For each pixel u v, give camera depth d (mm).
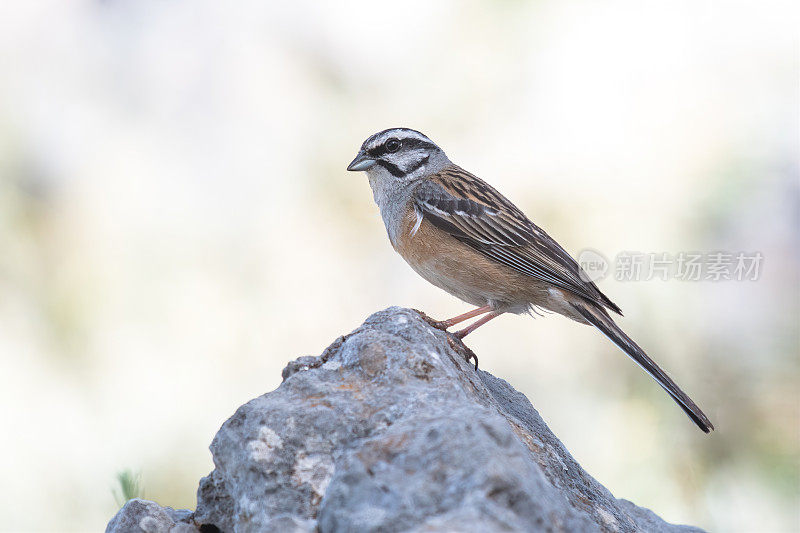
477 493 4219
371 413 5203
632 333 11039
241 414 5219
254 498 5039
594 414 11445
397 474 4441
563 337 12375
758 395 10414
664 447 10641
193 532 5496
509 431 4602
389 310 6266
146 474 11680
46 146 14641
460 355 6754
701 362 10688
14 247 13484
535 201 13898
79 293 13312
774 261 11484
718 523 10047
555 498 4633
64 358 12742
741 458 10344
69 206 14164
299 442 5074
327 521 4488
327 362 5727
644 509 7410
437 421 4691
